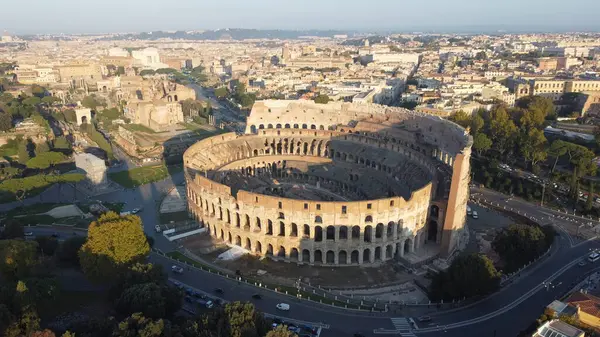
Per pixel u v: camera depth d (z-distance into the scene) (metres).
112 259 140.75
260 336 111.81
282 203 166.75
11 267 135.25
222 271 163.38
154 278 134.88
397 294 151.62
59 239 186.38
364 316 136.50
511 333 128.38
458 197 173.00
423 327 131.38
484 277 140.38
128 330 106.00
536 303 142.88
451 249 177.12
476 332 128.88
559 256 173.88
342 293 151.12
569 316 107.81
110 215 152.00
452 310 139.88
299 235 169.12
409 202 169.12
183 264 166.88
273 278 159.88
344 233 178.00
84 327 113.06
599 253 172.38
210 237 190.12
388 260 173.88
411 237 175.00
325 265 170.00
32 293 120.44
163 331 106.94
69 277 153.88
